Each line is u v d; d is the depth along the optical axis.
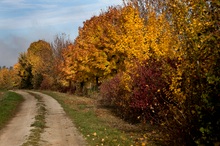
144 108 14.00
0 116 20.08
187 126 8.29
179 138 8.76
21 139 13.31
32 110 24.62
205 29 7.66
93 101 30.62
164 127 10.12
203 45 7.38
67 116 21.02
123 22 25.94
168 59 11.09
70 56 40.97
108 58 30.94
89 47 32.44
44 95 44.38
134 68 15.16
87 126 16.03
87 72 35.19
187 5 8.70
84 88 42.50
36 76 72.06
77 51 36.88
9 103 28.80
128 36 17.17
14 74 90.19
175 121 9.03
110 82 23.66
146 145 11.33
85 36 36.59
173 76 9.10
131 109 17.19
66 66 39.44
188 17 8.76
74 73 38.75
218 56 6.96
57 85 58.06
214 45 7.18
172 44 10.24
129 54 16.95
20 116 21.53
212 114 7.34
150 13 16.73
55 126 16.88
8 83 91.00
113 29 28.23
